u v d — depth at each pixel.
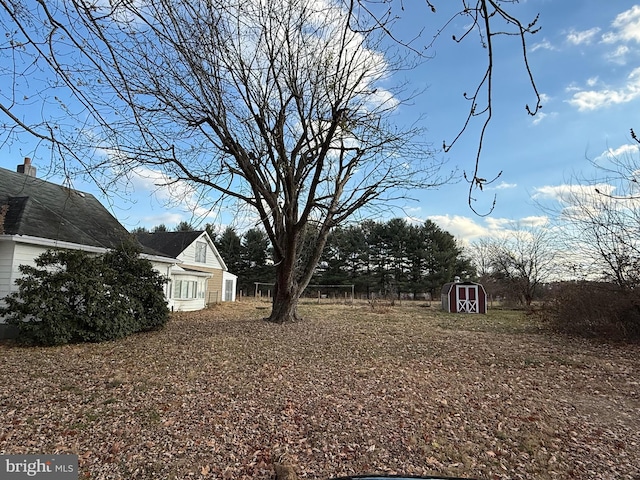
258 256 41.81
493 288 29.12
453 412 4.92
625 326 10.77
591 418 4.83
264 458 3.75
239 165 10.15
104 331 9.81
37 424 4.41
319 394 5.54
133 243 11.96
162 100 6.45
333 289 40.91
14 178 13.71
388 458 3.77
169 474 3.44
